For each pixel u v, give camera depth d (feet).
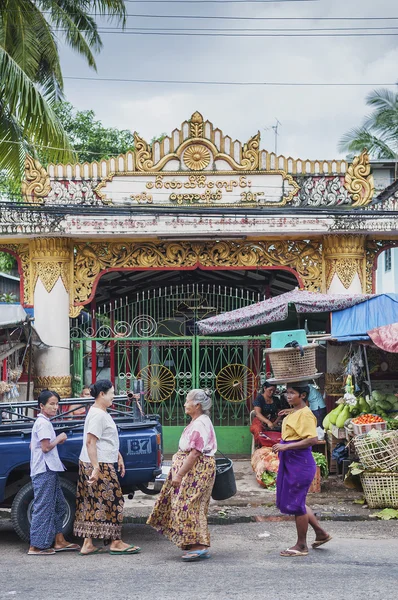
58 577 22.81
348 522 31.55
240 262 48.91
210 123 47.80
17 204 45.83
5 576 23.16
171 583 21.72
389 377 43.24
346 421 37.14
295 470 25.04
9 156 56.70
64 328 47.85
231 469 26.96
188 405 25.23
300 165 47.98
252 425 40.83
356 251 48.14
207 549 25.62
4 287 74.64
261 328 47.03
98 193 47.34
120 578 22.47
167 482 25.46
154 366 47.52
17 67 48.47
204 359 48.01
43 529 25.94
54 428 27.96
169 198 47.65
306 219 46.70
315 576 22.31
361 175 47.93
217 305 53.67
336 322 40.29
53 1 57.77
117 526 25.81
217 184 47.73
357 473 33.24
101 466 25.59
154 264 48.88
